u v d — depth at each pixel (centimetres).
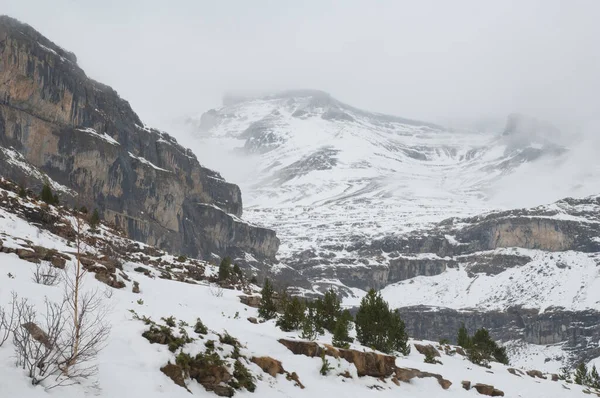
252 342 2975
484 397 3744
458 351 5447
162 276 5022
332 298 4609
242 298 4597
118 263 4256
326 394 2667
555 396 4406
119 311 2573
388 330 4394
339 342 3525
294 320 3912
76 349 1812
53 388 1697
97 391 1794
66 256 3453
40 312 2184
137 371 2036
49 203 5666
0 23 11431
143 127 16538
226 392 2239
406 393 3244
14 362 1727
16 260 3062
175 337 2347
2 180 5416
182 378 2122
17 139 11088
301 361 2980
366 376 3209
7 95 11081
